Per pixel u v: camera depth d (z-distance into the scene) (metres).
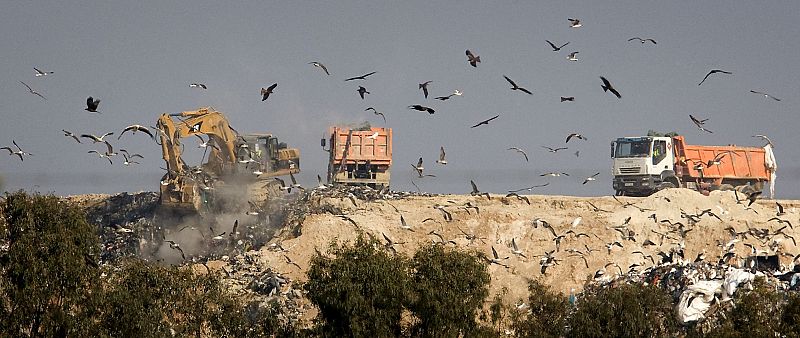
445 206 68.81
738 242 65.38
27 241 46.38
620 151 81.69
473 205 68.88
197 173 67.25
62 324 45.78
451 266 48.72
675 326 50.28
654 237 66.06
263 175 70.00
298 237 64.56
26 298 45.88
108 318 46.72
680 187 79.81
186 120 67.50
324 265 48.53
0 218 47.69
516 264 64.00
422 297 47.91
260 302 54.22
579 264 63.75
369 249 48.84
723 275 54.31
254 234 66.88
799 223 68.12
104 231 69.62
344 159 76.50
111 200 77.69
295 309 55.72
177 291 48.12
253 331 49.25
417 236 66.44
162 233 67.00
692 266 56.19
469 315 48.28
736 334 45.03
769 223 67.38
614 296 48.78
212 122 67.81
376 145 77.12
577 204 69.81
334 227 64.94
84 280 47.16
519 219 67.31
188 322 48.16
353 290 47.22
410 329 48.91
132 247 66.44
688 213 68.44
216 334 48.44
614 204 70.00
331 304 47.59
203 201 67.56
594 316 48.38
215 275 51.81
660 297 50.34
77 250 47.28
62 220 47.78
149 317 46.78
